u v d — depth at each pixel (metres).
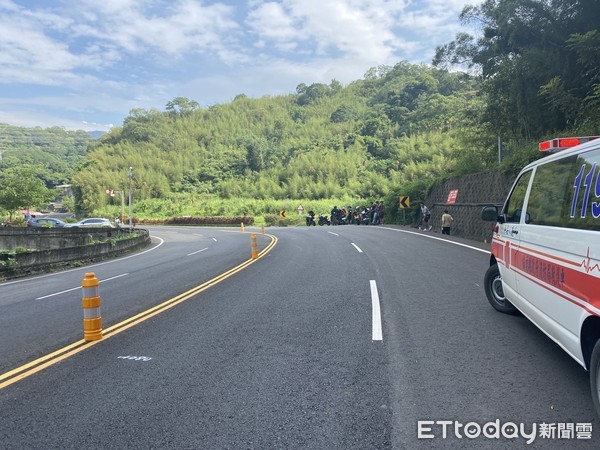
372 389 4.21
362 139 96.25
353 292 8.84
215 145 118.94
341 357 5.12
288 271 12.32
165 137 122.56
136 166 101.44
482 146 25.86
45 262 17.47
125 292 10.27
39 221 44.72
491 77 24.08
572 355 3.86
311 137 117.00
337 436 3.39
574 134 16.11
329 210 65.31
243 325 6.69
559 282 4.07
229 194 88.31
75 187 92.94
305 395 4.13
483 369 4.58
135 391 4.37
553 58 18.55
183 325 6.84
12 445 3.42
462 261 12.46
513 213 5.89
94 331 6.22
